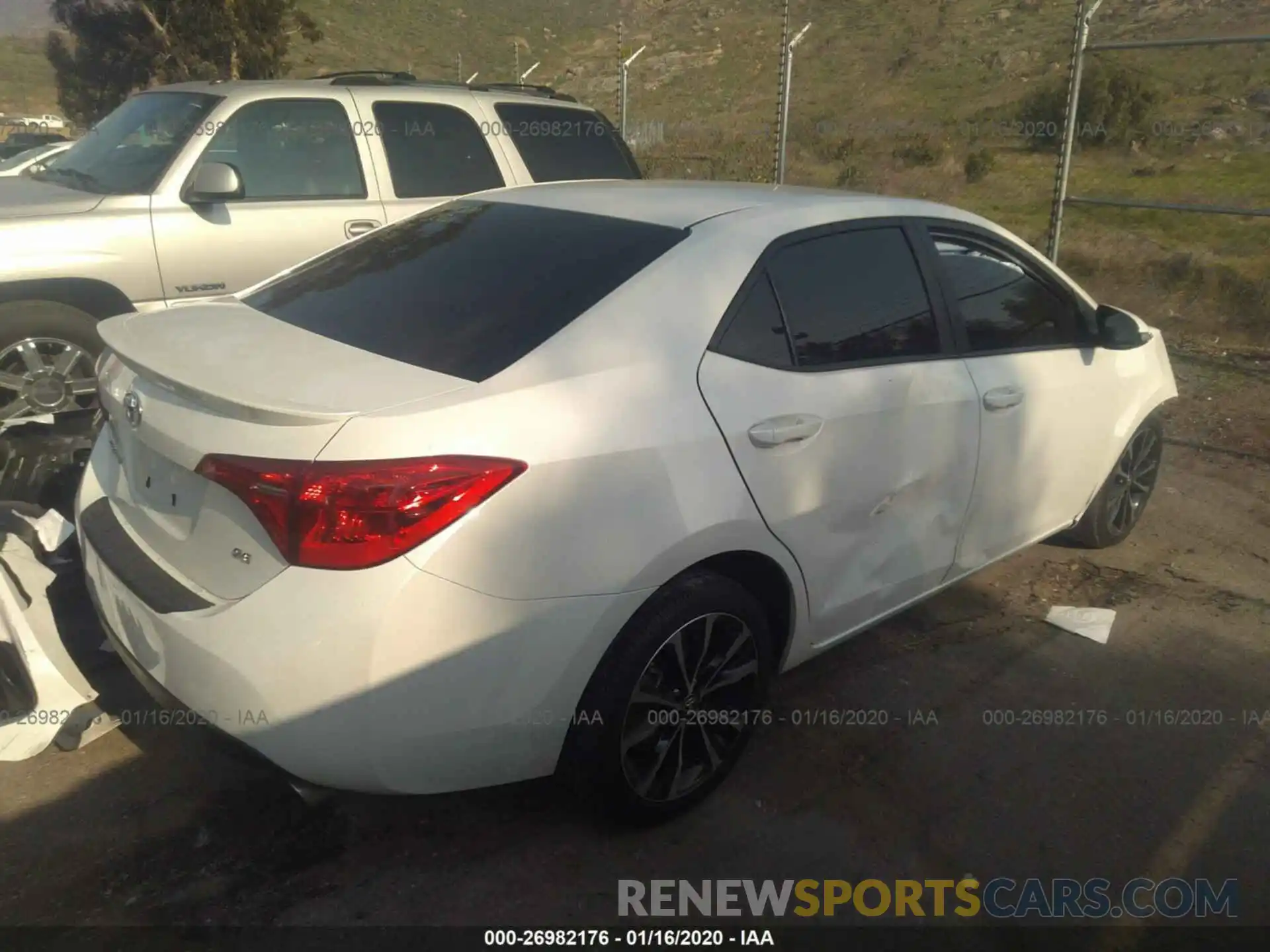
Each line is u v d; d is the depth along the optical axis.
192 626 2.51
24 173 6.59
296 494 2.37
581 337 2.81
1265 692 3.98
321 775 2.46
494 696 2.54
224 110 5.83
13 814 2.97
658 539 2.72
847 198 3.67
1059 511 4.51
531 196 3.80
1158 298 9.91
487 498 2.45
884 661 4.06
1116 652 4.23
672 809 3.05
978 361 3.80
